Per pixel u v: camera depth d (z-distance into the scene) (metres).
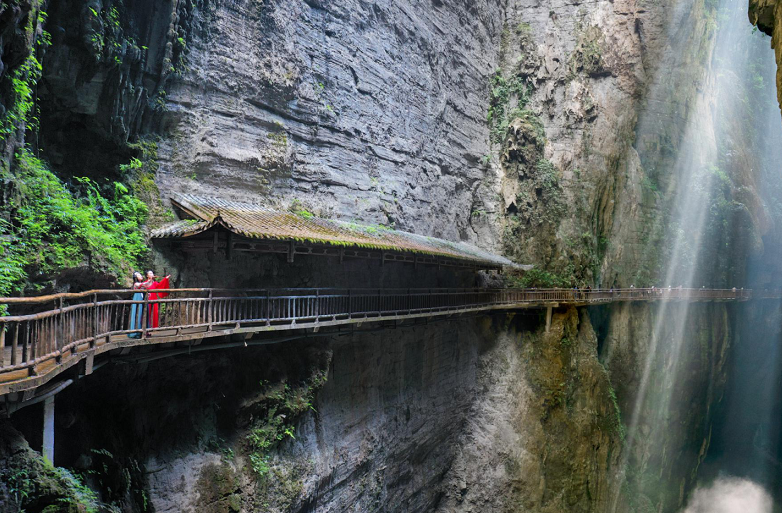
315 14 19.67
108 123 12.69
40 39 10.52
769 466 45.22
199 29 14.78
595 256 35.28
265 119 17.17
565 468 27.84
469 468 26.56
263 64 16.95
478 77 34.62
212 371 13.36
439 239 26.50
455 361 26.34
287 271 16.59
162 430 12.25
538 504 26.70
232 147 16.02
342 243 14.76
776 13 9.94
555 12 37.75
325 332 15.55
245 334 12.44
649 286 38.66
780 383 47.59
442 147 29.86
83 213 11.39
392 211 24.03
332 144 20.53
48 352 7.00
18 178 10.05
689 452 40.44
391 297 18.08
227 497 12.89
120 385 11.33
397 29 25.33
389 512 20.84
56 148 12.13
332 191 20.39
